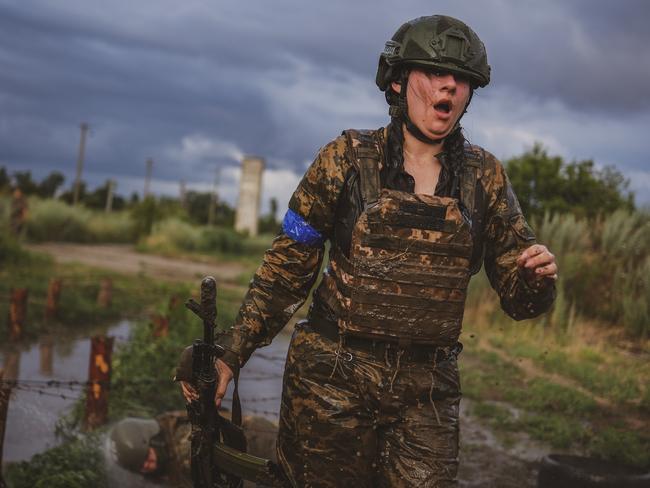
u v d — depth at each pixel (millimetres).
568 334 9742
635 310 9977
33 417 5824
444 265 2197
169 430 4906
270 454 4453
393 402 2240
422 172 2299
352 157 2275
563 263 10938
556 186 14086
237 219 50094
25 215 26438
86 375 7965
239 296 15664
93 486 4547
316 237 2365
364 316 2203
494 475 5297
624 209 12656
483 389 7574
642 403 6930
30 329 10203
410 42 2256
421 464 2223
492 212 2324
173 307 10234
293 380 2342
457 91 2254
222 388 2412
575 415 6688
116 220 36781
